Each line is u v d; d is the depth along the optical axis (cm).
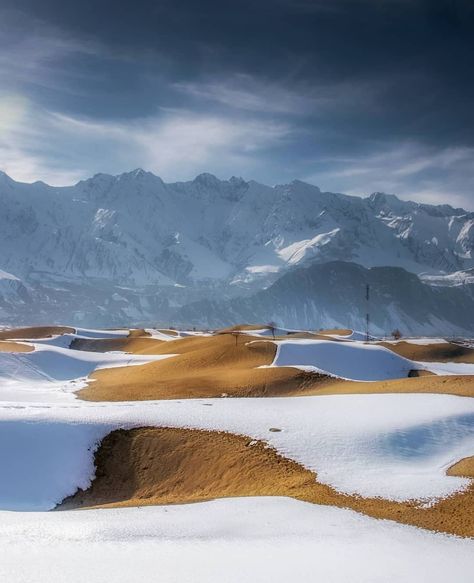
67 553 2012
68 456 3891
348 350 9244
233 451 3828
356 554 2102
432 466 3488
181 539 2283
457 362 12381
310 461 3538
